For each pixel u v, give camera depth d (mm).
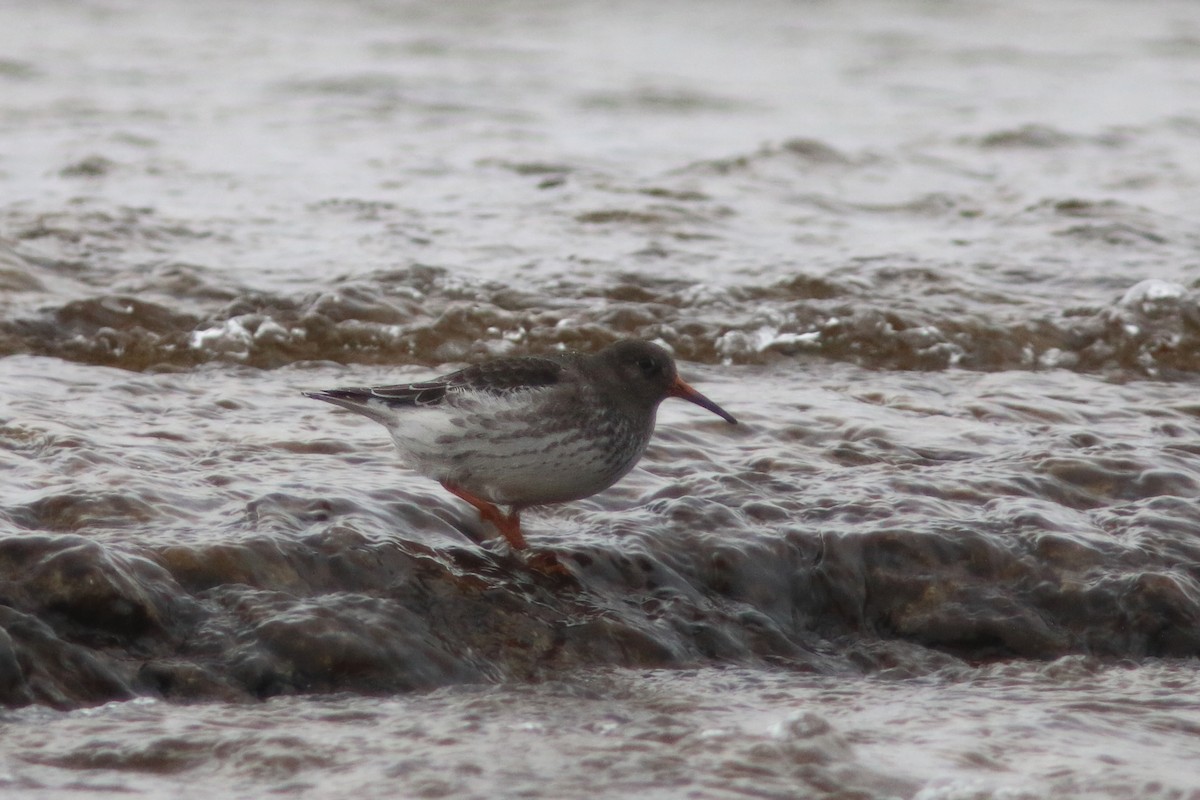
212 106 31188
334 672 8633
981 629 9961
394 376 15242
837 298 17734
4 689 8016
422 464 9867
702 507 10641
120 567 8719
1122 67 41656
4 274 16844
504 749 7703
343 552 9391
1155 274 19203
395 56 39969
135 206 21141
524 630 9219
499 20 47969
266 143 27281
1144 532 10742
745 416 13312
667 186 23688
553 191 23312
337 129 29016
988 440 12789
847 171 25844
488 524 10469
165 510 9828
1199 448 12555
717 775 7391
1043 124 30812
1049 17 51438
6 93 31688
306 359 15938
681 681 9047
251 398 13602
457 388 9672
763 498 10969
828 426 13109
